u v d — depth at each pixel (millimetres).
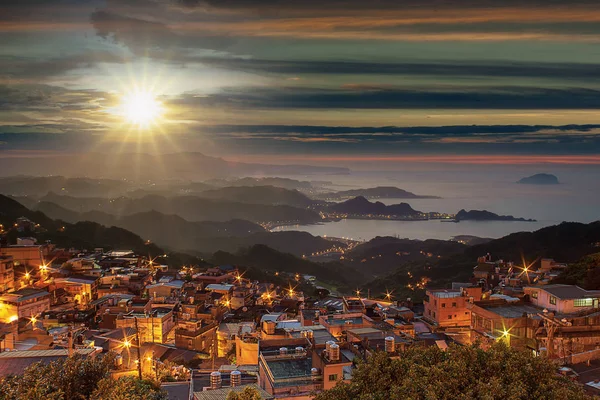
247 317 123562
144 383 49812
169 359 88938
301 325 95062
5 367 56688
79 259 155875
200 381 65188
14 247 140375
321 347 65188
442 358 47719
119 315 104750
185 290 141750
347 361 58188
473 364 44594
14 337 85000
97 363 46531
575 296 82500
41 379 42750
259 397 44125
